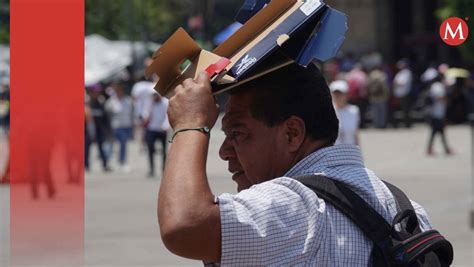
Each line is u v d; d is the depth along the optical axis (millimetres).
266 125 3576
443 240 3455
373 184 3535
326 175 3475
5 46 31531
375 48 51844
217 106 3416
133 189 23328
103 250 14539
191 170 3236
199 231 3156
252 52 3441
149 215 18516
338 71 45031
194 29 47188
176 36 3502
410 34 53000
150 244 15172
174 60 3549
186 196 3180
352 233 3363
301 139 3576
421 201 19969
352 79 43312
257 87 3562
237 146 3629
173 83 3574
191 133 3322
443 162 28953
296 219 3291
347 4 52031
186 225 3145
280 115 3561
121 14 54656
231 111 3615
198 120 3342
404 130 43031
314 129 3586
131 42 46438
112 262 13625
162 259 13922
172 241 3152
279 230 3254
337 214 3383
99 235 15938
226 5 55188
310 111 3576
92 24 53688
